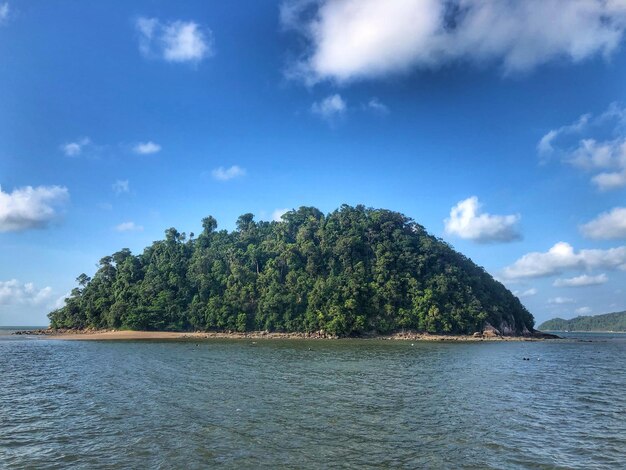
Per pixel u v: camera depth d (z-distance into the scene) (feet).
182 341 360.48
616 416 90.22
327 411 89.56
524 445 68.95
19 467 57.00
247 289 483.92
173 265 526.16
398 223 570.05
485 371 164.04
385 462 59.88
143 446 65.51
